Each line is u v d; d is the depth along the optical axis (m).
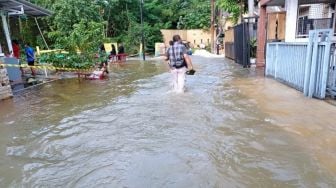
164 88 9.60
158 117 6.30
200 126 5.63
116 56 21.47
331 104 6.67
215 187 3.51
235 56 17.41
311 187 3.43
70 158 4.46
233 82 10.23
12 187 3.71
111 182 3.72
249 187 3.49
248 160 4.16
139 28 30.36
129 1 31.97
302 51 7.91
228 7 22.25
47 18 23.19
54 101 8.26
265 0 12.79
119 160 4.31
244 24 14.48
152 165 4.11
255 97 7.70
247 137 4.98
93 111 7.00
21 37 22.19
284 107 6.60
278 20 13.91
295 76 8.45
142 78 12.26
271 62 10.92
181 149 4.61
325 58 6.79
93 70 13.05
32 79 11.84
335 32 13.64
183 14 36.09
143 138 5.14
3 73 8.72
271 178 3.66
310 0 14.05
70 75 13.56
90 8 24.47
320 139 4.74
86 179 3.83
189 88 9.38
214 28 28.94
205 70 13.98
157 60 22.27
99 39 15.26
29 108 7.55
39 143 5.11
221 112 6.49
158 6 35.69
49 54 12.93
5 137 5.48
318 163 3.96
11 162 4.41
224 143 4.78
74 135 5.42
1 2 11.94
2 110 7.45
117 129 5.65
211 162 4.14
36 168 4.19
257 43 14.57
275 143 4.68
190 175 3.80
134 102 7.74
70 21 22.98
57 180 3.84
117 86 10.41
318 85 7.16
